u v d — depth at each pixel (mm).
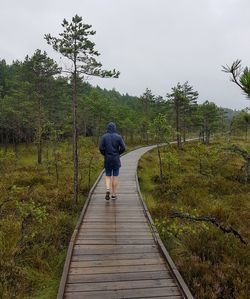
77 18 11031
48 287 5848
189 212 10445
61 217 8984
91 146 31078
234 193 13688
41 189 13953
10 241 7414
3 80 68688
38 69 32188
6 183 15852
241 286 5527
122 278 5625
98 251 6730
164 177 17188
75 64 11531
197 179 16000
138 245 7070
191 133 81812
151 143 62750
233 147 6363
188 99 41969
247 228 8852
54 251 7043
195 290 5477
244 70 3852
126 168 19891
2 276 5844
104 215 9227
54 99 40562
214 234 7707
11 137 55500
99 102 49188
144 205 10039
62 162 23188
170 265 5941
